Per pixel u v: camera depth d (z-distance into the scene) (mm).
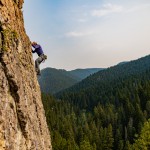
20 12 12031
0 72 8164
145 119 137375
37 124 11609
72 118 157625
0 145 7465
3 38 8695
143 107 164875
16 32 9852
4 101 8070
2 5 9227
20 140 8961
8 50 8883
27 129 9500
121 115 155000
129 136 130500
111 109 161125
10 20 9781
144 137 58344
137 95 165250
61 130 128375
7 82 8633
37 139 11008
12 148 8172
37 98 12664
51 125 131750
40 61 15242
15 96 9055
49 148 13477
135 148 59812
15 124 8664
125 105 163125
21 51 10703
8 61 8727
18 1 11758
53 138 101562
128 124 135125
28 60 11977
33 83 12289
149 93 165500
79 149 92375
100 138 123312
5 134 7785
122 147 116438
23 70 10609
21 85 9633
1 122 7672
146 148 57406
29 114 10273
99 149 118938
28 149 9617
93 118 159625
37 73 15250
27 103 10180
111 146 120312
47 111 144500
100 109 162500
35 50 15094
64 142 95125
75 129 136250
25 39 12141
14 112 8758
